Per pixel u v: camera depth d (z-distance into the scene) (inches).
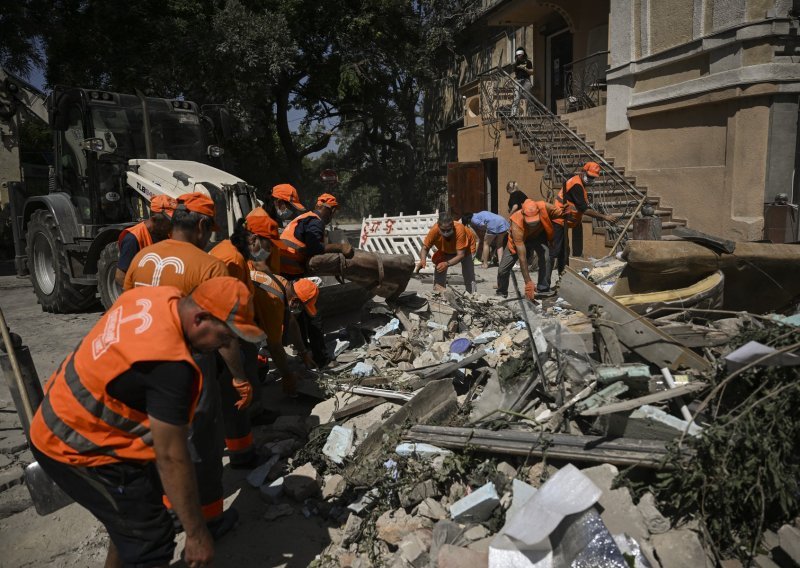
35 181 564.4
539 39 685.3
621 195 425.7
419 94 1044.5
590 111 503.8
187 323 79.7
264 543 119.7
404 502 121.4
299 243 194.4
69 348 254.2
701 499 102.0
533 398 143.3
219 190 275.0
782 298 188.2
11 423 181.5
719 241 178.7
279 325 158.7
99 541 125.1
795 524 101.3
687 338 148.9
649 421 114.6
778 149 344.5
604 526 92.9
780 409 104.7
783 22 331.6
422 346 210.4
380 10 807.7
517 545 94.1
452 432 132.4
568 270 156.4
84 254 315.0
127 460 84.8
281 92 822.5
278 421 161.3
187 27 634.2
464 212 603.2
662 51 411.5
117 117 303.7
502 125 539.2
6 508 137.1
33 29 539.2
